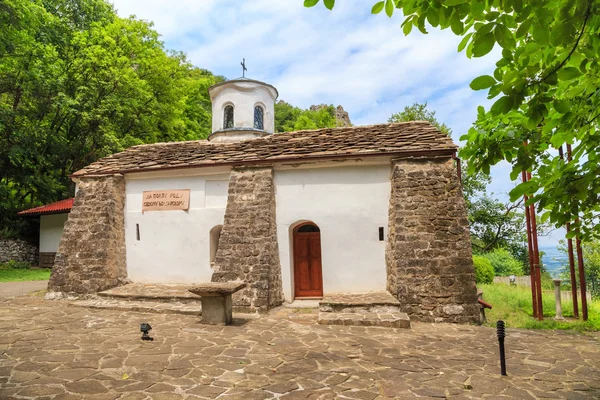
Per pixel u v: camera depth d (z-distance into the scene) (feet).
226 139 51.34
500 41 7.78
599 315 32.42
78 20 89.45
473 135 12.58
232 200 37.83
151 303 35.63
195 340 25.08
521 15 7.61
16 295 42.47
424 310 30.63
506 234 81.66
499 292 43.37
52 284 40.01
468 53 8.79
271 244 36.11
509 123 12.22
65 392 16.88
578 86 9.62
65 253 41.06
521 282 62.59
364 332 27.17
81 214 42.24
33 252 74.18
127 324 29.43
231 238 36.37
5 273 61.16
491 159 12.16
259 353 22.44
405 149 35.06
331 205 36.94
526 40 9.62
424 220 32.60
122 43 80.64
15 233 71.97
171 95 92.27
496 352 23.12
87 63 74.64
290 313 33.30
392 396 16.72
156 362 20.81
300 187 37.78
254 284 34.17
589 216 12.88
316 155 36.58
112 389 17.25
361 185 36.68
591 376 19.33
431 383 18.20
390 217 35.40
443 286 30.81
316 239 38.81
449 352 22.90
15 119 71.82
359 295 34.30
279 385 17.80
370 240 36.04
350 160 36.35
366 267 35.88
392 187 35.42
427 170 34.06
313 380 18.42
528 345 24.76
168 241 41.88
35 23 67.67
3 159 71.05
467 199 82.02
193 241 41.06
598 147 10.75
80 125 80.79
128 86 77.82
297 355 22.11
